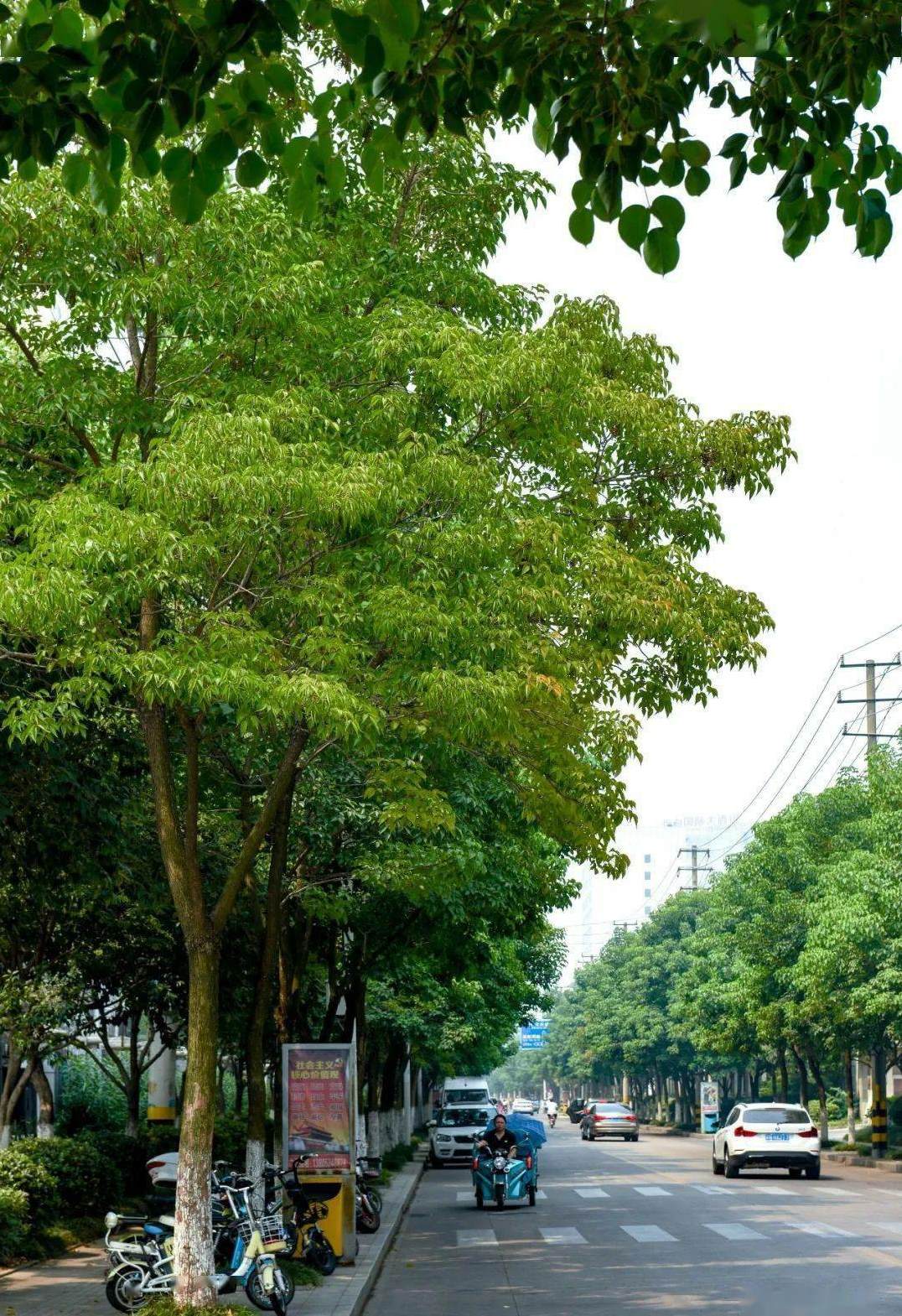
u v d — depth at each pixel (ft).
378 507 40.32
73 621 38.01
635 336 51.49
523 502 45.34
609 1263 61.11
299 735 44.73
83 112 18.17
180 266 41.27
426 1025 131.03
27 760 49.34
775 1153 114.62
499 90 32.19
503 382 42.73
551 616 44.19
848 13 18.04
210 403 40.75
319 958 94.94
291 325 43.06
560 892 101.35
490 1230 77.25
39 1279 53.01
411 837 80.07
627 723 46.85
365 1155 88.28
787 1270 56.80
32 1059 72.64
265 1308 45.52
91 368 42.60
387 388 44.50
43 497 44.39
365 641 41.57
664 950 292.40
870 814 159.12
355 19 17.08
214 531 38.73
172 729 56.95
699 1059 279.28
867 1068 248.32
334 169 20.52
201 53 17.37
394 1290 54.70
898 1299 48.06
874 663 146.30
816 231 20.42
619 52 18.35
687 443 48.88
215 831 73.10
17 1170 61.72
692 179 19.65
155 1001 79.20
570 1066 477.77
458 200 50.47
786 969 152.05
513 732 43.29
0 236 40.27
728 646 47.57
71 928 71.36
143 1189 80.59
